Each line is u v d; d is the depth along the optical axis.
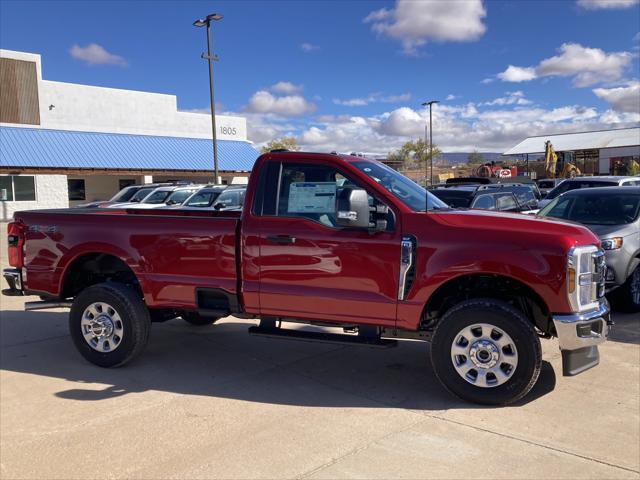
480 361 4.62
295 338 5.16
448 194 10.75
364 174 5.04
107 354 5.77
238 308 5.39
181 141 39.41
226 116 42.22
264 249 5.21
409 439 4.08
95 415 4.61
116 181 38.94
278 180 5.28
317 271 5.04
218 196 15.89
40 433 4.28
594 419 4.40
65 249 5.97
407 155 79.44
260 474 3.61
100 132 36.09
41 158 32.09
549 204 9.27
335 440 4.08
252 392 5.10
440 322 4.70
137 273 5.71
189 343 6.74
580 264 4.47
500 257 4.50
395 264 4.78
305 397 4.96
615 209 8.28
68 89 34.78
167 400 4.93
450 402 4.79
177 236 5.54
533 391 5.00
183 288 5.55
